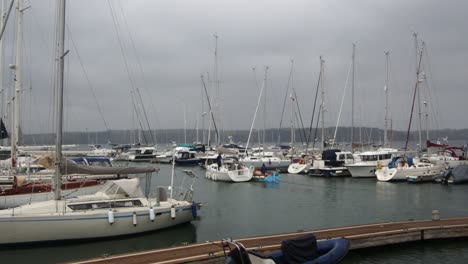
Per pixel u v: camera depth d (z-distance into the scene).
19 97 30.20
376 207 28.02
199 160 66.31
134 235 18.50
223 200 31.20
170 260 13.92
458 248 17.36
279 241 16.28
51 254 16.56
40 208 17.20
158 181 45.03
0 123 27.69
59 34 18.50
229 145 71.56
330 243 15.20
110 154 72.75
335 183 41.91
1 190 22.44
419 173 41.53
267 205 28.88
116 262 13.77
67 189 23.95
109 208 18.33
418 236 17.81
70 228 17.11
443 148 51.62
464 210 26.78
